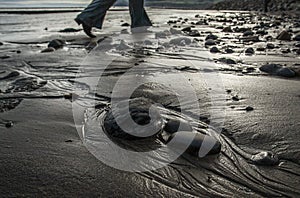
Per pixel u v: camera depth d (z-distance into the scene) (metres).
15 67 1.43
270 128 0.72
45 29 3.36
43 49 2.02
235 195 0.49
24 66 1.45
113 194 0.49
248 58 1.58
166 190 0.50
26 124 0.77
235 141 0.66
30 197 0.49
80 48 2.02
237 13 6.37
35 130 0.73
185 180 0.53
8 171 0.56
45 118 0.80
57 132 0.72
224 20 4.28
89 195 0.49
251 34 2.58
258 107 0.85
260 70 1.30
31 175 0.54
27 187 0.51
